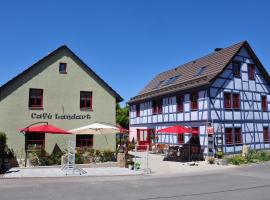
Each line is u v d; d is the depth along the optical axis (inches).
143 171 695.1
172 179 598.9
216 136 967.6
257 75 1131.3
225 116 1007.0
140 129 1389.0
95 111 893.8
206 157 955.3
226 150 989.2
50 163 752.3
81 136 876.6
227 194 441.4
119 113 1939.0
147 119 1360.7
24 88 828.6
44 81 851.4
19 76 826.8
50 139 835.4
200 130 999.6
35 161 747.4
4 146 706.2
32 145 808.9
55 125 847.1
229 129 1013.2
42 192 450.9
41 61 855.1
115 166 770.8
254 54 1103.6
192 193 449.1
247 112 1077.8
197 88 1020.5
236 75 1061.1
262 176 642.2
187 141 1061.1
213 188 492.7
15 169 693.3
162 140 1221.7
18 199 402.3
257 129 1103.6
